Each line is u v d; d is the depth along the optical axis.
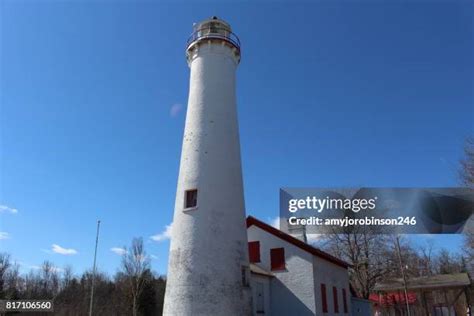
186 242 15.78
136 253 51.62
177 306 14.96
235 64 19.94
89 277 60.22
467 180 25.88
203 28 19.86
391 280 39.56
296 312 21.95
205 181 16.66
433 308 41.03
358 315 29.80
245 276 16.25
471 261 28.27
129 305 49.59
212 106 18.12
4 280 53.38
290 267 22.94
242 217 17.08
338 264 27.16
